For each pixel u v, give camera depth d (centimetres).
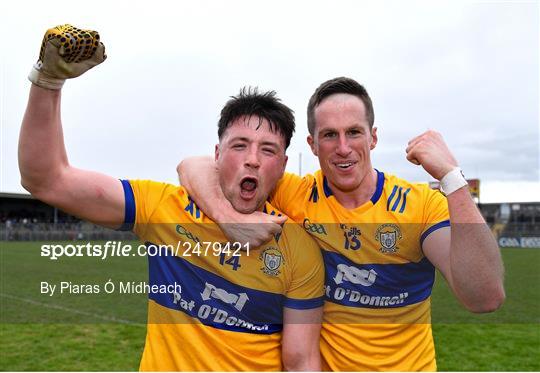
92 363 588
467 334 762
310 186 283
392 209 262
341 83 256
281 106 248
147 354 243
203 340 238
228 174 242
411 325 268
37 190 223
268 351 245
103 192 237
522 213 4412
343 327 266
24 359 604
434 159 223
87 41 190
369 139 258
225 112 247
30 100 206
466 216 214
